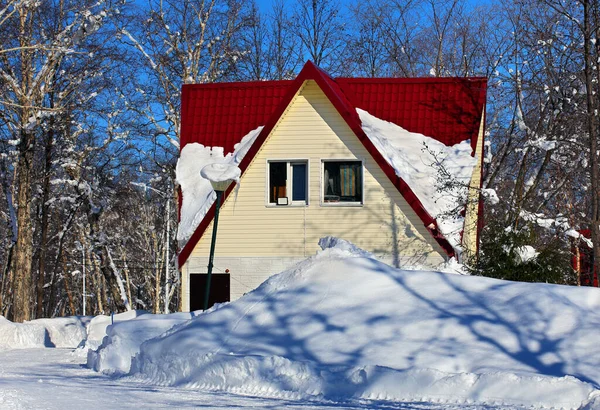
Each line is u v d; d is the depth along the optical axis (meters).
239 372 10.70
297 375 10.34
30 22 29.61
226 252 23.25
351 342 11.00
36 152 36.56
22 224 31.27
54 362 16.25
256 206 23.23
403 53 45.19
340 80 25.53
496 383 9.28
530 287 11.71
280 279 13.04
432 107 24.77
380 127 24.36
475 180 25.53
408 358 10.36
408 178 22.61
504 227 19.67
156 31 35.72
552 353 10.05
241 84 26.19
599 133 25.89
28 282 31.30
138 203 49.22
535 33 30.19
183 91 26.39
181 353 11.73
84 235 45.75
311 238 22.97
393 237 22.55
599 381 9.41
